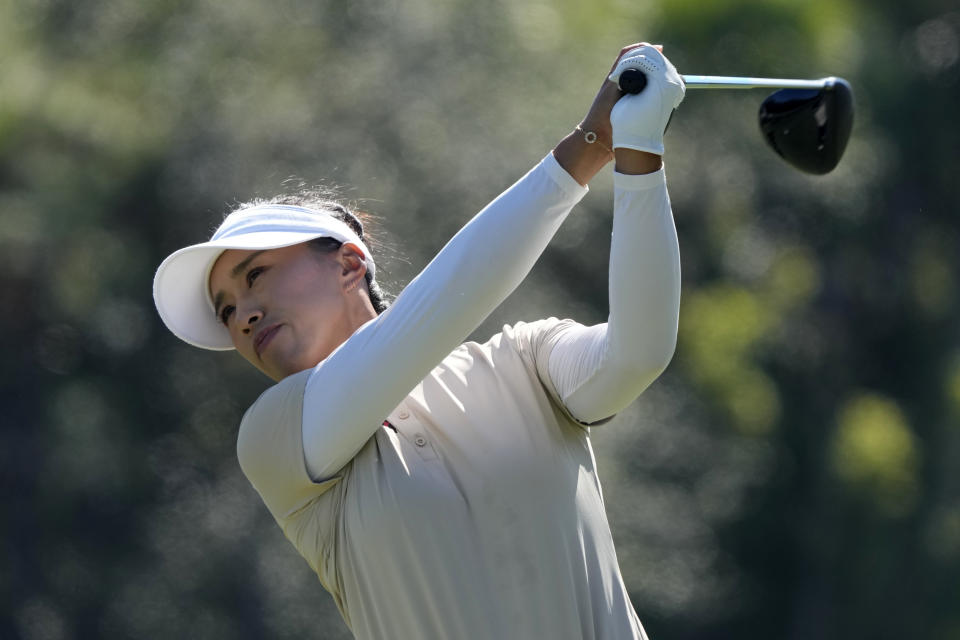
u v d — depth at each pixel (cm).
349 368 1073
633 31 7512
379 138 6222
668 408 7344
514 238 1058
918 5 9881
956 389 9362
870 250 9294
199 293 1240
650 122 1045
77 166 6569
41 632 6544
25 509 6644
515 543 1074
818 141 1216
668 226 1055
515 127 6259
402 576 1072
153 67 6481
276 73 6425
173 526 6419
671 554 7069
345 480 1104
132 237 6569
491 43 6525
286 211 1193
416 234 6019
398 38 6444
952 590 8494
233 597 6297
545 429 1110
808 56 8225
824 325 9081
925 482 9006
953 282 9700
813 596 8394
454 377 1120
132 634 6419
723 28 7944
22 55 6594
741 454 7894
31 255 6581
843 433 8706
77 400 6706
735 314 8019
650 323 1055
